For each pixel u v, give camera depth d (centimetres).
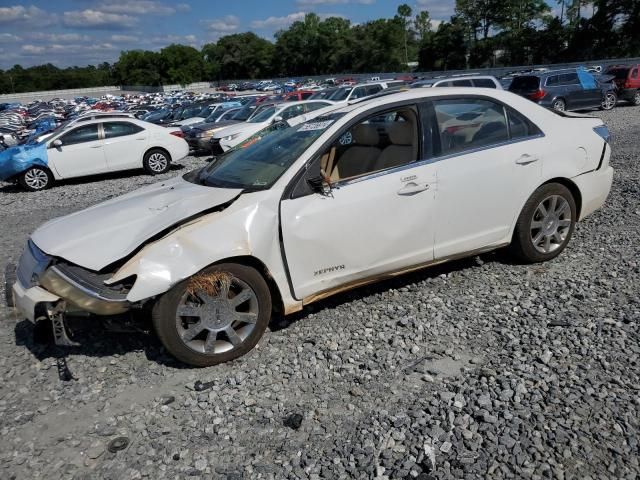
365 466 257
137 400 327
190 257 332
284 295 371
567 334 360
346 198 379
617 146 1100
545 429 271
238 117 1773
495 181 433
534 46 7400
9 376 365
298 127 433
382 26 9850
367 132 429
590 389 299
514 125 454
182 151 1444
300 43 11256
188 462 271
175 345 341
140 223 358
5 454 285
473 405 295
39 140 1390
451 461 256
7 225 875
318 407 307
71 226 378
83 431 301
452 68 8525
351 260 387
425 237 412
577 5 7262
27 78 12450
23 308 346
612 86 2067
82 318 345
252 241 350
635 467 244
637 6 6225
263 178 379
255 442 282
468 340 366
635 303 396
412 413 292
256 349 376
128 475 264
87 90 11412
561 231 488
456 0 8212
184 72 11781
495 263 492
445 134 420
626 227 566
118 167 1362
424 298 434
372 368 341
